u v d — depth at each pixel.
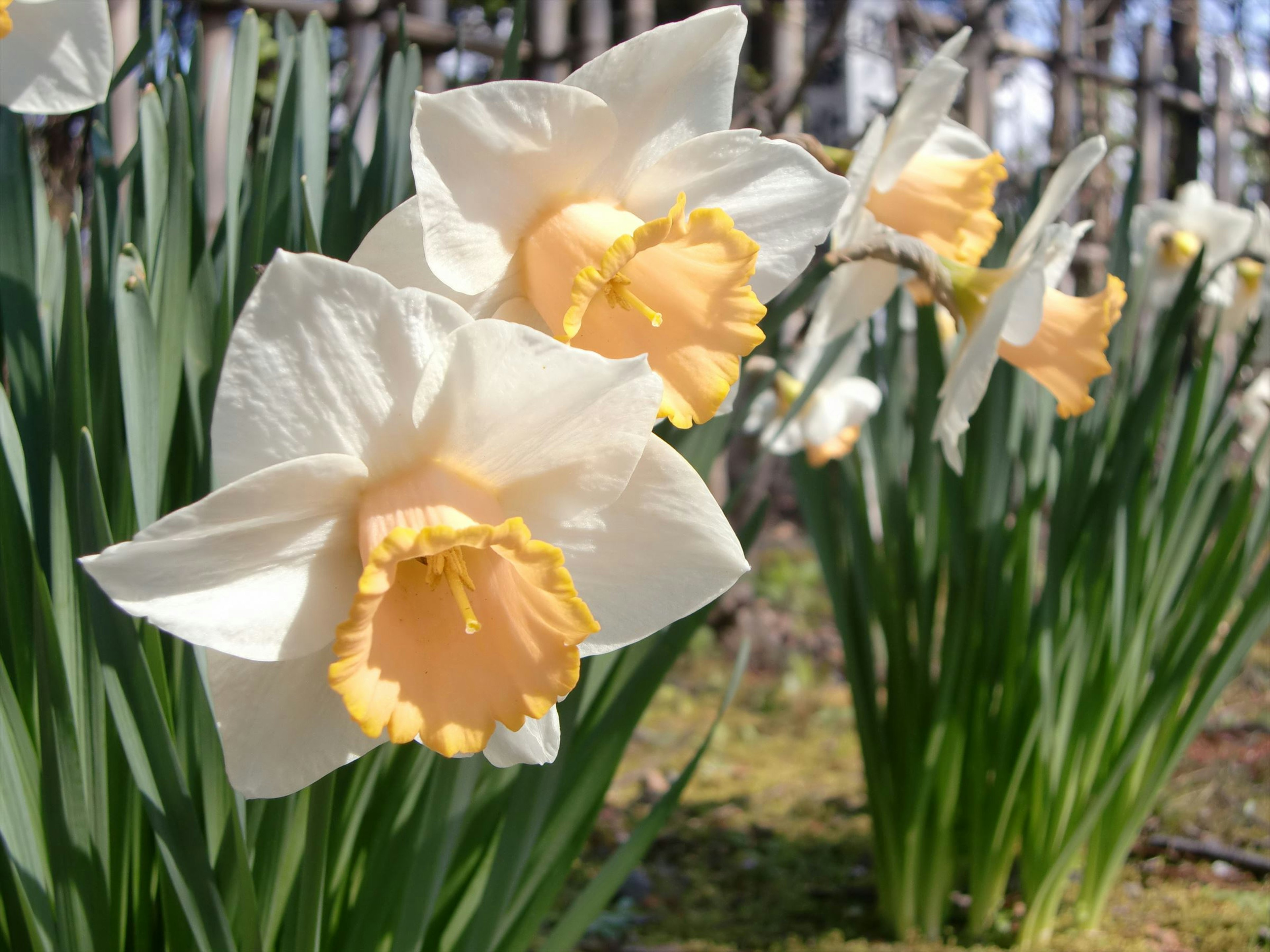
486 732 0.21
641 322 0.24
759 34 0.96
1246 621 0.39
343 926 0.26
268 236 0.27
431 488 0.21
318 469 0.19
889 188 0.33
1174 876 0.48
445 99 0.21
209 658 0.20
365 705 0.20
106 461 0.24
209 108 0.31
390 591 0.21
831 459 0.46
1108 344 0.39
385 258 0.22
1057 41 1.05
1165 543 0.41
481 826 0.28
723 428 0.30
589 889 0.28
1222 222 0.53
